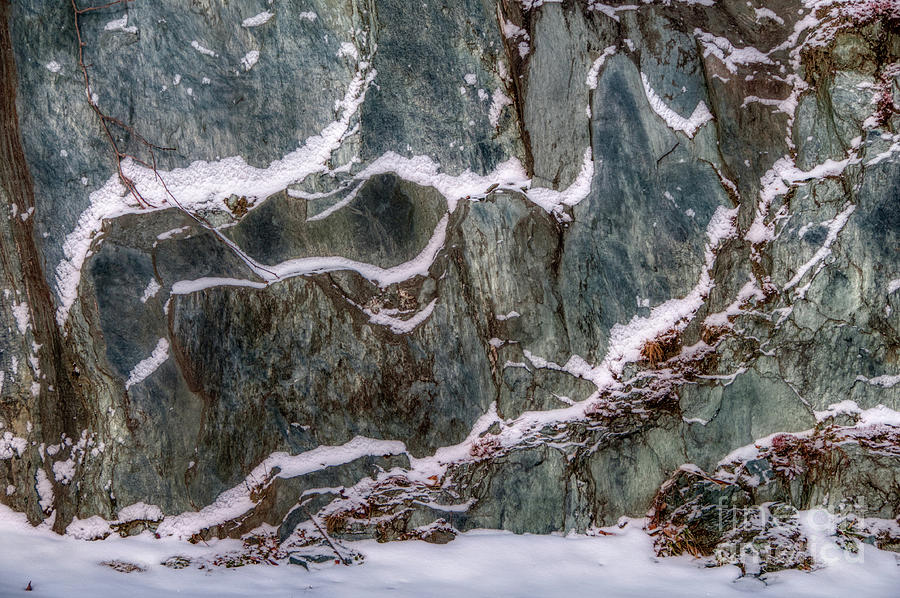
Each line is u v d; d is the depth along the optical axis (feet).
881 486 16.30
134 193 16.15
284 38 16.72
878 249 16.80
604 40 17.35
